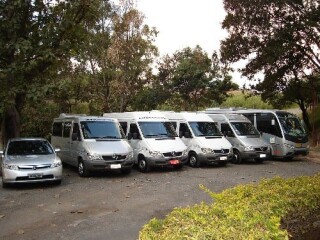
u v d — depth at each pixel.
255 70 26.06
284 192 5.47
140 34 26.56
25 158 12.19
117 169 13.77
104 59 26.62
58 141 16.72
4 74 14.14
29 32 15.81
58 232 7.28
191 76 31.20
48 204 9.66
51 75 18.72
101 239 6.82
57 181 12.42
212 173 14.74
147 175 14.32
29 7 15.23
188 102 33.19
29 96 13.67
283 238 3.68
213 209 4.32
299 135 19.22
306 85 26.42
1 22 13.97
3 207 9.38
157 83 31.91
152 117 16.42
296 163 18.19
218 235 3.42
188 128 17.06
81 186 12.16
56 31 15.41
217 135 17.17
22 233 7.24
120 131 15.29
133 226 7.65
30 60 14.96
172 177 13.80
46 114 24.86
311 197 5.16
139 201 9.93
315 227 5.11
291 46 22.75
